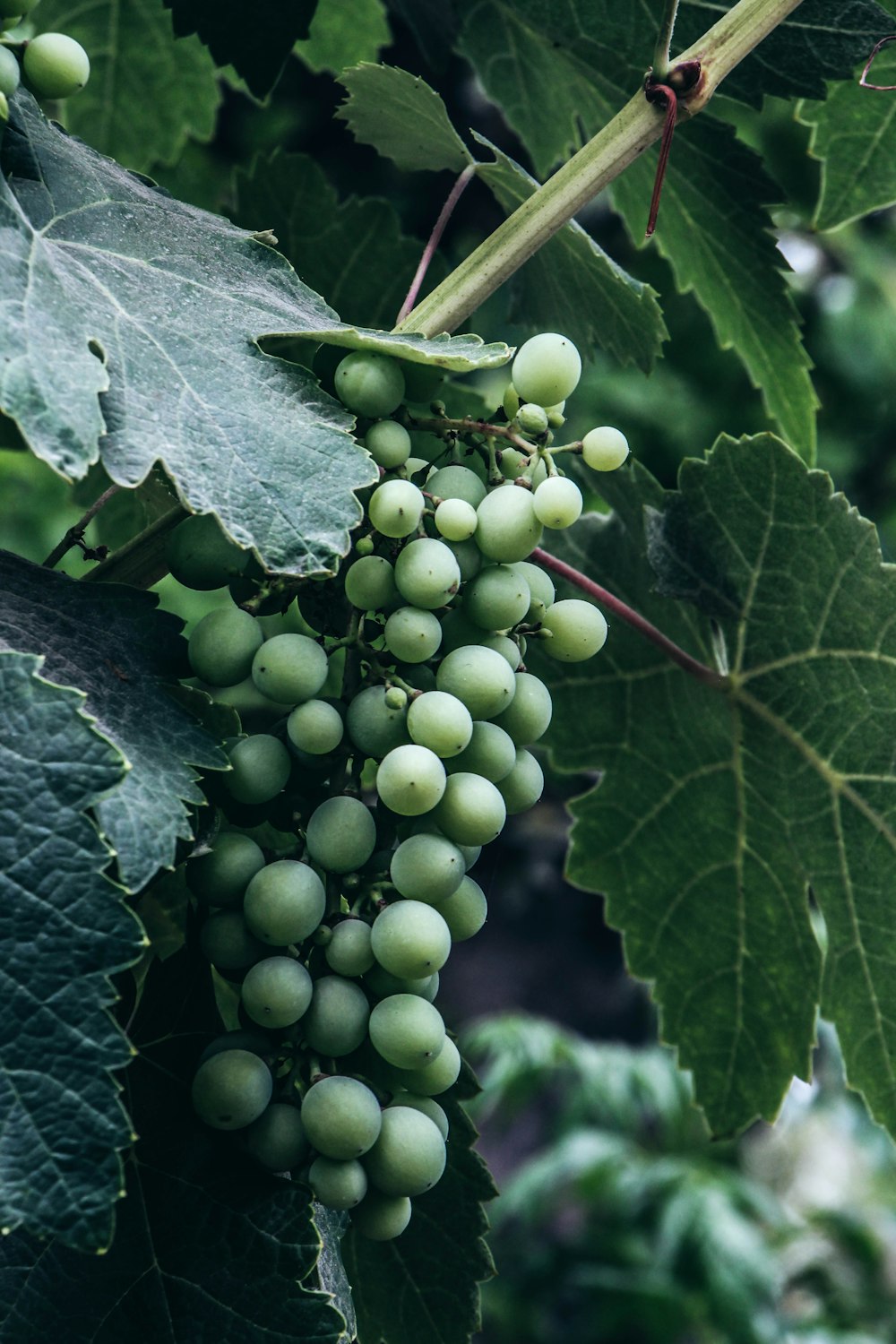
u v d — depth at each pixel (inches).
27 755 19.2
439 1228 22.8
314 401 21.1
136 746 20.2
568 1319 66.7
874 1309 69.2
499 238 23.4
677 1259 62.1
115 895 18.9
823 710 26.4
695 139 27.4
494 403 29.9
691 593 26.1
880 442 76.2
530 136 30.8
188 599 41.8
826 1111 66.0
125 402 20.3
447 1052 21.3
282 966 20.5
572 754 27.8
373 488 21.5
